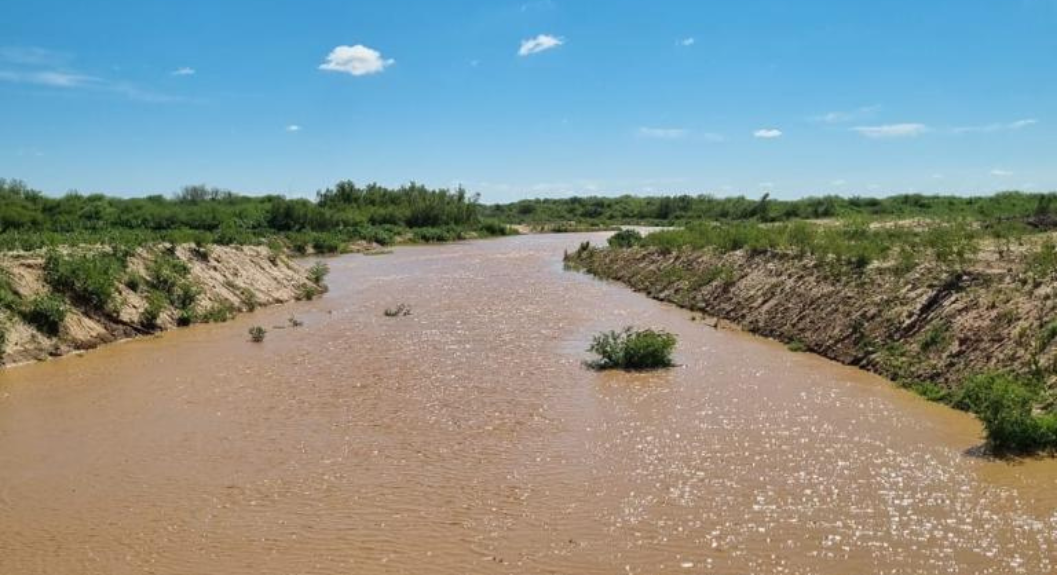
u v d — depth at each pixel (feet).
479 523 39.06
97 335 84.23
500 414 57.26
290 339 87.40
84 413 58.95
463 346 82.07
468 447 50.24
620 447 49.42
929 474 42.93
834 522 37.76
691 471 44.91
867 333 70.03
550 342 83.56
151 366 74.18
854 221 126.62
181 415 58.29
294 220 257.96
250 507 41.68
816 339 75.61
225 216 252.83
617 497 41.65
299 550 36.76
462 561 35.24
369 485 44.29
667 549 35.70
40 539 38.50
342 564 35.29
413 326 94.73
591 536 37.27
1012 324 56.49
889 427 51.11
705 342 81.25
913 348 63.77
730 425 52.95
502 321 97.40
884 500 39.93
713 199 397.60
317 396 63.00
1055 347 51.01
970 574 32.60
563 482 43.98
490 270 165.58
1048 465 43.32
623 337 80.23
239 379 68.85
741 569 33.73
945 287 66.90
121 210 255.29
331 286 139.33
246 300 110.93
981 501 39.24
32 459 49.32
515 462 47.37
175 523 39.93
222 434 53.72
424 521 39.47
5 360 73.51
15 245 99.25
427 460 48.06
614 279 144.05
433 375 69.41
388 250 232.32
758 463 45.75
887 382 62.28
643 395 61.16
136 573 35.04
